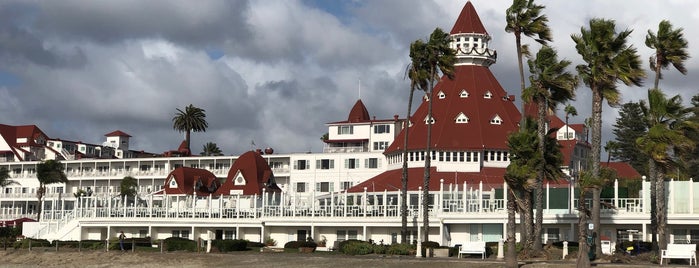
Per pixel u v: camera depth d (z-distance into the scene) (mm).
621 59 57281
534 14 66500
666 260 51906
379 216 79625
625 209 69500
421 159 101000
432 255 63812
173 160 149625
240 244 76625
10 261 74500
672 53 62938
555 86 62750
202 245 75625
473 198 81750
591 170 57656
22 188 159000
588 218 64875
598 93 58406
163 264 65312
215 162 148250
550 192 72625
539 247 59688
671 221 66812
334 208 82062
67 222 94188
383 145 136500
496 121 102875
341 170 134375
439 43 73750
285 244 76688
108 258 70750
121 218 91188
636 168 153250
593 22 58938
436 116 104125
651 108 58062
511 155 59906
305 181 136250
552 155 64750
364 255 64375
